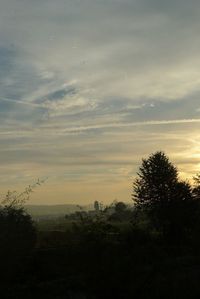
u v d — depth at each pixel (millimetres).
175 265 27969
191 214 55938
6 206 21188
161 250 34688
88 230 24156
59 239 28281
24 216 23062
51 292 21062
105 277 21094
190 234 52438
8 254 20375
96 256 22516
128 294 20672
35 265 24281
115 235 27172
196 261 30672
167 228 54969
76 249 25281
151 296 20625
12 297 19828
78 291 21406
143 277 21359
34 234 26297
